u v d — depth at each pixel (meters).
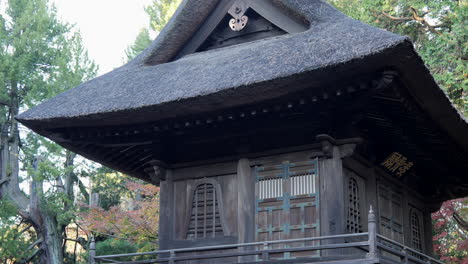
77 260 40.34
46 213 37.16
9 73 37.06
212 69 13.34
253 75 11.86
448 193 17.84
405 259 12.34
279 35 14.41
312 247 11.52
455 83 22.38
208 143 14.06
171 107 12.49
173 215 14.29
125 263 13.33
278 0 14.02
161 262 13.97
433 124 13.62
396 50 10.47
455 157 15.99
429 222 17.66
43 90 37.62
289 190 13.12
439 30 24.80
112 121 13.25
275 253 12.76
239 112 12.60
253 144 13.68
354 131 12.80
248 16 14.94
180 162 14.60
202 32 15.16
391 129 13.70
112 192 40.91
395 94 11.78
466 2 22.16
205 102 12.25
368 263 10.77
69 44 38.69
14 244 35.12
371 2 25.17
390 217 14.81
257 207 13.33
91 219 30.16
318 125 12.76
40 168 35.09
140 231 28.48
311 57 11.61
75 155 38.75
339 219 12.40
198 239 13.80
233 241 13.38
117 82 14.51
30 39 38.12
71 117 13.20
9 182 38.28
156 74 14.38
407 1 24.09
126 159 16.08
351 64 10.88
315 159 13.02
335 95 11.86
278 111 12.52
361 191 13.74
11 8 39.56
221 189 13.92
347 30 12.27
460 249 23.23
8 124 39.03
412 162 15.74
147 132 13.90
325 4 13.83
